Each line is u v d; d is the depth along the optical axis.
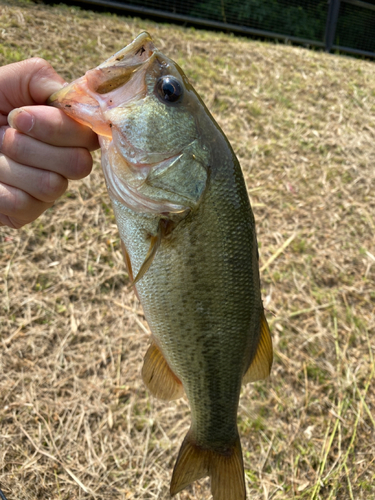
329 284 0.67
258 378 0.31
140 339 0.54
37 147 0.22
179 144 0.24
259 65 1.02
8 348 0.48
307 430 0.52
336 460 0.51
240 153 0.78
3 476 0.41
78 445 0.45
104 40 0.83
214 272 0.26
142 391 0.50
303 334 0.60
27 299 0.52
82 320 0.53
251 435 0.50
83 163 0.23
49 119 0.21
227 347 0.28
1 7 0.78
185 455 0.31
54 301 0.53
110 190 0.25
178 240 0.25
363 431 0.53
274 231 0.70
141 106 0.23
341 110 0.98
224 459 0.31
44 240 0.56
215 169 0.25
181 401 0.51
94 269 0.57
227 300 0.27
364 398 0.56
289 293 0.64
